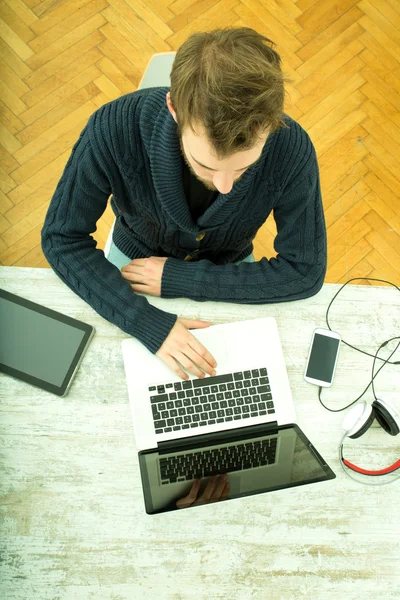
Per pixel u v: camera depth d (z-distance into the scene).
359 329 1.21
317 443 1.13
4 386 1.12
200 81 0.75
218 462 1.09
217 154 0.82
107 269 1.23
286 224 1.28
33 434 1.09
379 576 1.05
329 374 1.17
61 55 2.20
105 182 1.19
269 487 1.06
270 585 1.04
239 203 1.20
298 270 1.26
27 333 1.15
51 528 1.04
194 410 1.12
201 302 1.23
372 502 1.09
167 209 1.14
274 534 1.06
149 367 1.15
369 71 2.26
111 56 2.21
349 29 2.28
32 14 2.21
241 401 1.13
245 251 1.60
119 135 1.07
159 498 1.03
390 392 1.17
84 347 1.15
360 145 2.20
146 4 2.25
